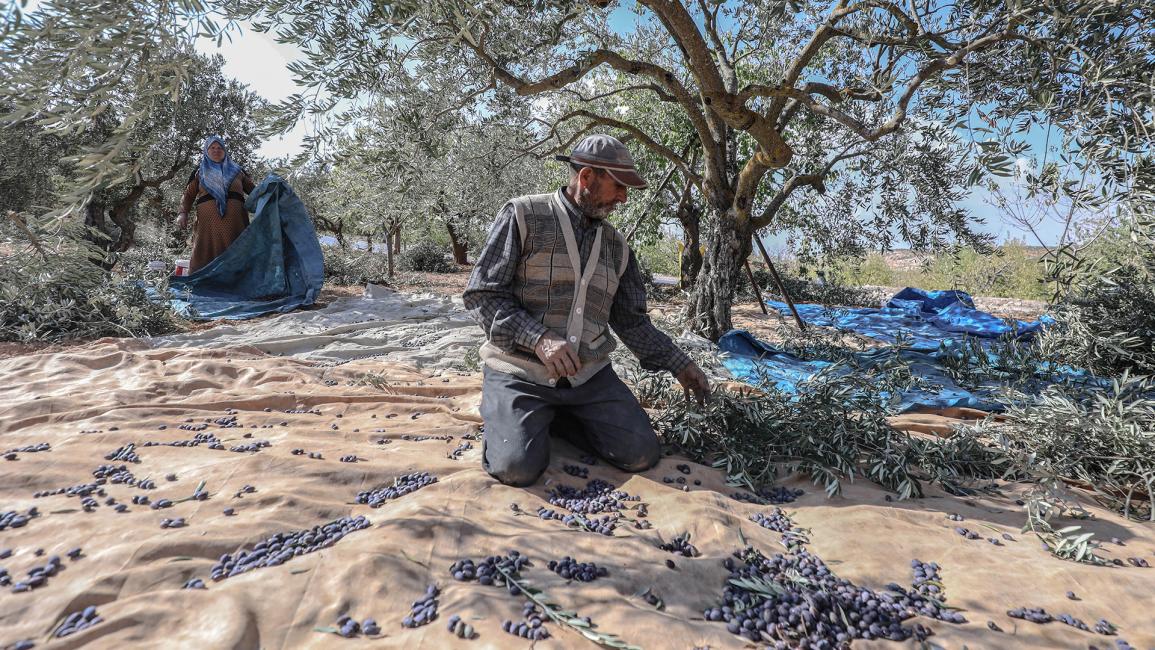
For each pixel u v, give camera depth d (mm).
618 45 6625
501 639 1416
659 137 9055
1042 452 2846
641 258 11859
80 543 1781
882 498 2539
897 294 9656
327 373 4480
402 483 2363
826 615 1636
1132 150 2693
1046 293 4531
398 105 4195
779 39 6809
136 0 1898
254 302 8047
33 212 10328
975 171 3014
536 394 2588
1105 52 2871
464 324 7168
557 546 1890
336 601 1530
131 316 6332
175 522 1908
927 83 4328
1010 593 1778
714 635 1519
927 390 4281
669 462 2756
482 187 6285
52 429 2926
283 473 2324
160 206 14812
